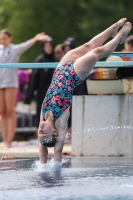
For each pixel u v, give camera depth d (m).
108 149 20.02
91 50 17.00
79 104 20.25
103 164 17.47
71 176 14.97
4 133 25.28
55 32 66.62
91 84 20.20
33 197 12.16
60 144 16.42
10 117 25.00
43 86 25.64
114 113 19.94
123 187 13.21
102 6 60.41
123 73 20.08
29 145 25.64
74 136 20.30
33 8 67.62
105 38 17.59
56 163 16.39
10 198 12.09
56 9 67.38
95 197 12.09
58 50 26.86
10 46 24.94
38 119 25.83
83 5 62.06
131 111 19.84
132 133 19.88
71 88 16.72
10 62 24.81
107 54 17.02
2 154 20.86
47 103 16.62
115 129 19.95
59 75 16.92
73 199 11.91
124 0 61.69
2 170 16.27
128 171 15.82
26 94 26.16
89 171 15.86
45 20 67.06
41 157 16.70
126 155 19.95
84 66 16.72
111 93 20.06
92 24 59.81
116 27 17.62
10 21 68.62
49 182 13.99
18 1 68.31
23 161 18.39
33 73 25.81
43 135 16.14
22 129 30.81
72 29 66.44
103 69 20.38
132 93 19.97
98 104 20.03
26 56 66.25
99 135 20.06
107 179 14.38
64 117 16.47
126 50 25.16
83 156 19.97
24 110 36.34
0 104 25.00
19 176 15.07
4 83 24.67
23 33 67.38
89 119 20.12
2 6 69.31
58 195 12.33
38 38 25.69
